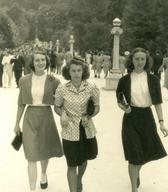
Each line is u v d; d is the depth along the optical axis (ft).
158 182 23.70
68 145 20.06
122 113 49.08
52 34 445.78
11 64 81.46
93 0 317.42
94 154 20.48
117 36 78.48
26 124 21.44
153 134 20.97
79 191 21.50
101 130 38.27
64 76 20.58
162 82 102.73
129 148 20.59
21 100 21.71
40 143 21.33
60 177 24.30
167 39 179.73
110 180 23.90
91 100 20.43
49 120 21.63
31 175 21.31
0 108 52.75
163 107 55.06
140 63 20.79
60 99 20.40
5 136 35.32
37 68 21.43
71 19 328.90
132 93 20.93
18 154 29.12
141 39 188.85
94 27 270.26
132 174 20.86
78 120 20.15
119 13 260.62
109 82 77.66
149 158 20.99
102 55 110.32
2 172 25.17
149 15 188.65
